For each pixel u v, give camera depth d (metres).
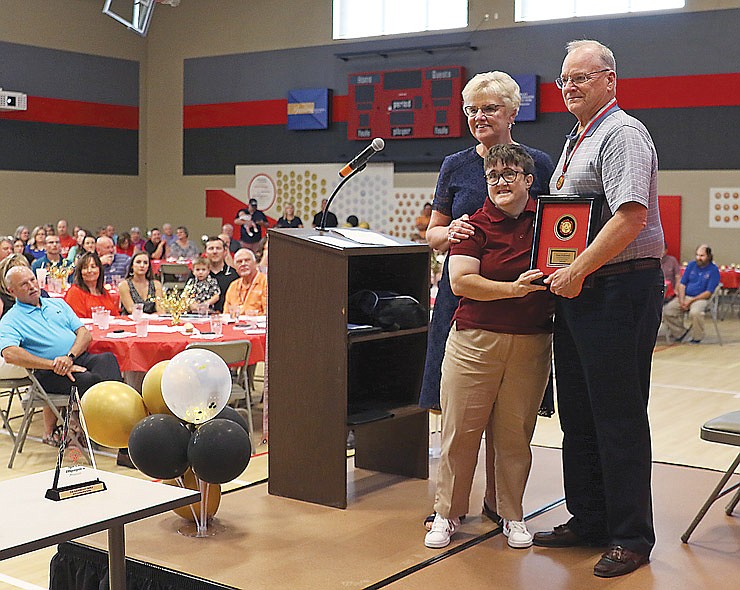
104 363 5.67
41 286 8.45
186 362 3.62
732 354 9.98
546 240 3.43
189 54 17.94
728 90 13.01
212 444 3.56
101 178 17.91
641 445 3.44
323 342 4.18
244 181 17.44
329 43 16.28
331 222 14.71
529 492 4.41
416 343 4.70
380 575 3.36
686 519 4.00
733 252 13.10
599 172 3.41
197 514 3.91
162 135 18.41
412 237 14.05
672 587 3.24
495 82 3.77
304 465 4.28
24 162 16.78
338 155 16.31
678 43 13.30
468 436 3.65
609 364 3.40
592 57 3.43
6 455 5.73
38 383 5.46
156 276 12.31
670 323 11.05
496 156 3.48
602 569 3.36
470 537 3.79
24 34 16.61
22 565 3.90
